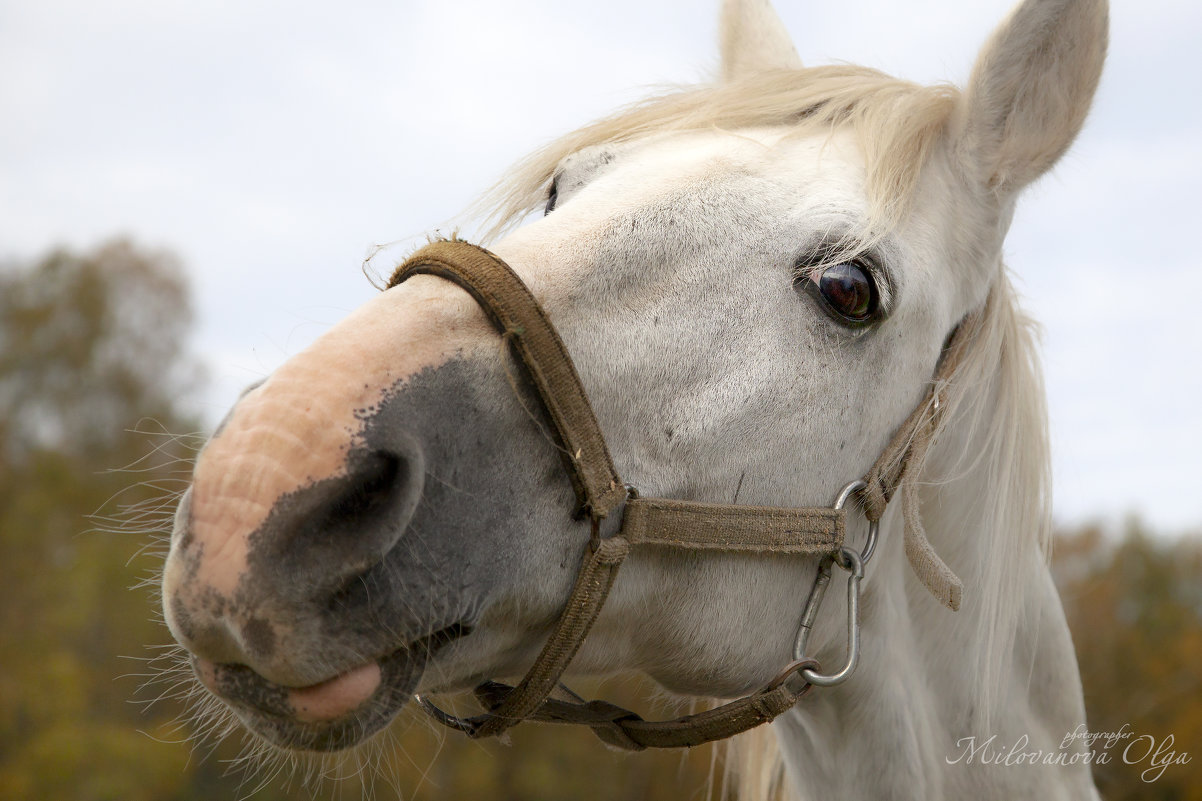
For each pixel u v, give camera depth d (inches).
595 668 61.6
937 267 66.3
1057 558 1008.9
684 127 70.6
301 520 46.2
